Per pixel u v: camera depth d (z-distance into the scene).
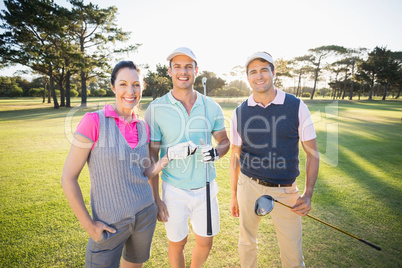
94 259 1.39
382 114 16.83
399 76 52.12
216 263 2.16
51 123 12.39
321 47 59.84
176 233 1.83
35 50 25.17
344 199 3.44
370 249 2.32
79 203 1.27
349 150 6.36
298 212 1.66
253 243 1.93
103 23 29.27
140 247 1.59
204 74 62.44
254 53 1.74
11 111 21.75
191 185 1.85
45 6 24.89
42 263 2.12
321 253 2.26
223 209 3.22
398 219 2.88
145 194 1.53
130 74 1.44
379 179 4.25
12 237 2.51
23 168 4.90
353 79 59.19
